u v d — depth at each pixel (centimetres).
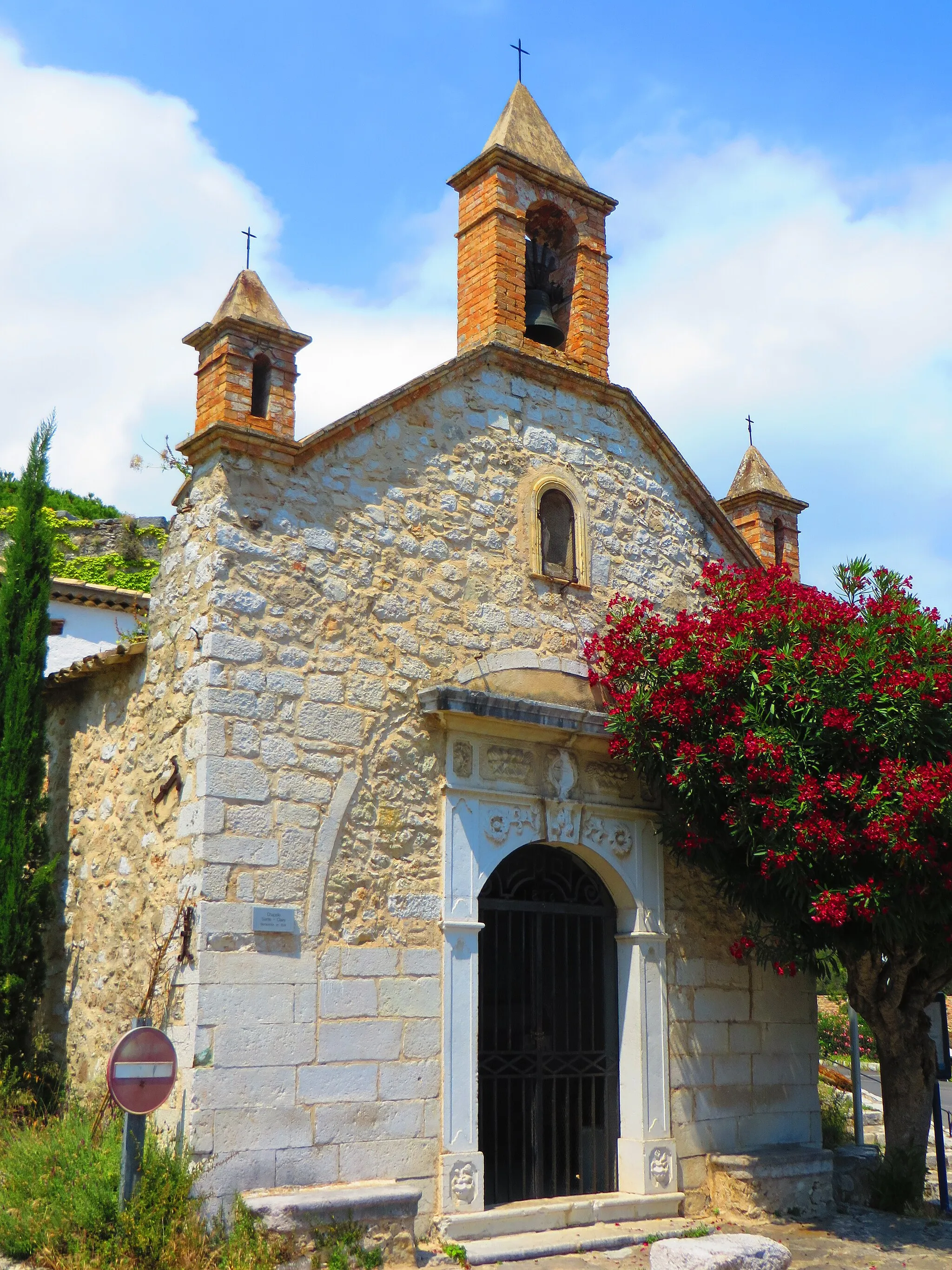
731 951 1077
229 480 883
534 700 1022
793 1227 995
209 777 825
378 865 892
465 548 1012
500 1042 973
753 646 967
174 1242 700
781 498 1316
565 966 1027
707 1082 1068
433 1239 859
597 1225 945
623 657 1019
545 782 1014
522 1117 965
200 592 870
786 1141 1116
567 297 1183
